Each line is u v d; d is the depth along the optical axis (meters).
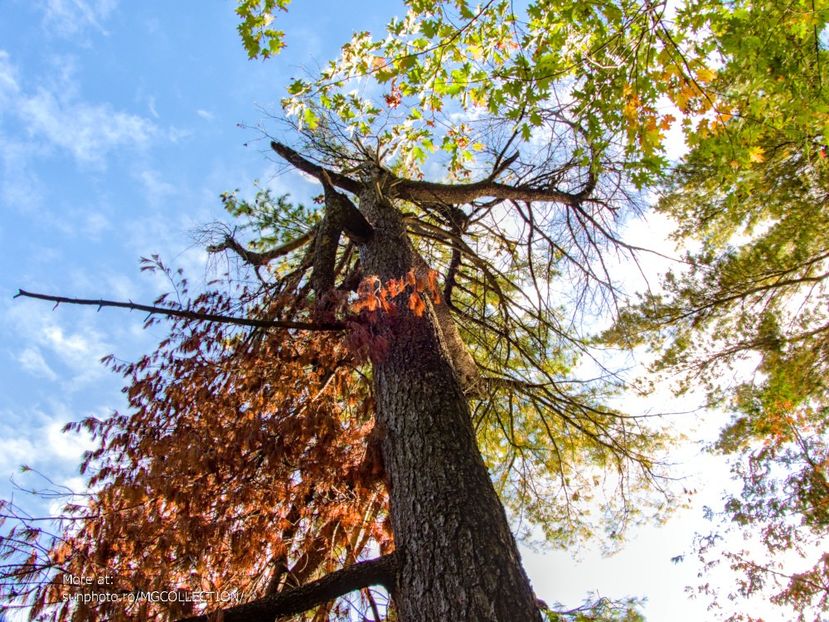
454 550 2.87
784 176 8.30
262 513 4.12
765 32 3.46
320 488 4.25
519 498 7.88
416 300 3.77
